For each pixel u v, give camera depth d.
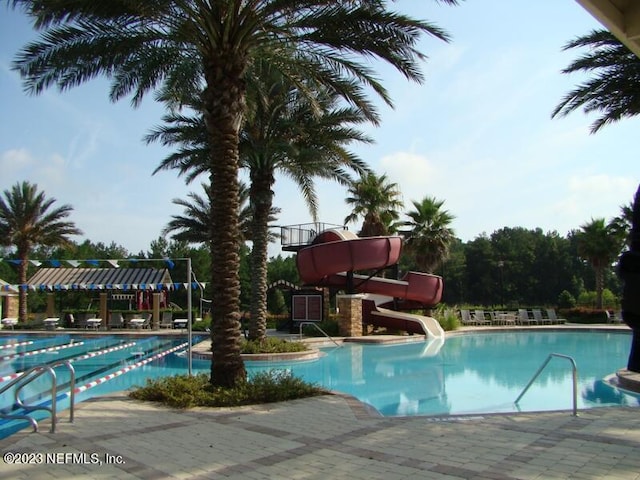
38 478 5.06
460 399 11.12
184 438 6.61
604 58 14.15
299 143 18.30
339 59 11.52
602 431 6.80
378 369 15.62
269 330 29.20
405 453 5.82
